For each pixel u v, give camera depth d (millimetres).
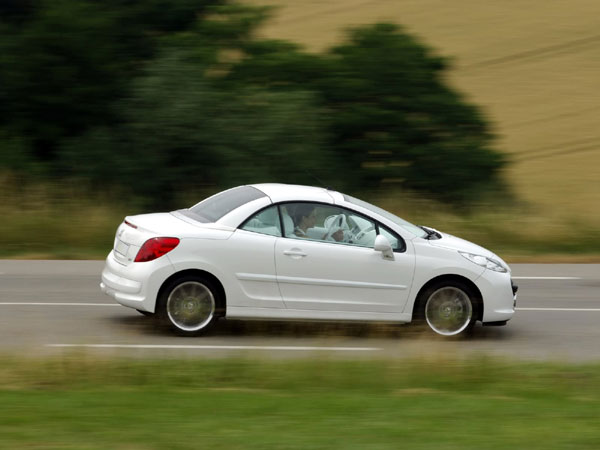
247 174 34062
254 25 38531
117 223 29938
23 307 19250
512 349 16859
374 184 37531
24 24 37812
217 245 16516
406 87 38406
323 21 79000
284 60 38062
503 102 64125
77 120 36781
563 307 21266
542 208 37562
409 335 17141
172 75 35156
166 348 15750
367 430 9820
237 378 12922
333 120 37406
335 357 14844
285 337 17016
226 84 36562
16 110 36531
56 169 35312
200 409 10648
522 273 26078
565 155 53219
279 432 9602
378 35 39219
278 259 16672
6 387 12148
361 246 17062
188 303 16609
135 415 10242
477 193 37781
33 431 9453
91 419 10000
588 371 14141
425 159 37906
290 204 17047
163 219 17172
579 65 71375
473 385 13102
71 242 28422
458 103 38906
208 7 39312
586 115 61406
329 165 35438
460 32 78938
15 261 25844
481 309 17406
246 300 16625
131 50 37594
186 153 34781
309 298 16797
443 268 17188
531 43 76688
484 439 9586
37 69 36219
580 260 28922
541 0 87125
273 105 34844
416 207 33469
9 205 30781
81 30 36438
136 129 34594
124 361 13617
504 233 31125
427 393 12453
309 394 12031
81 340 16250
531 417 10781
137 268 16484
